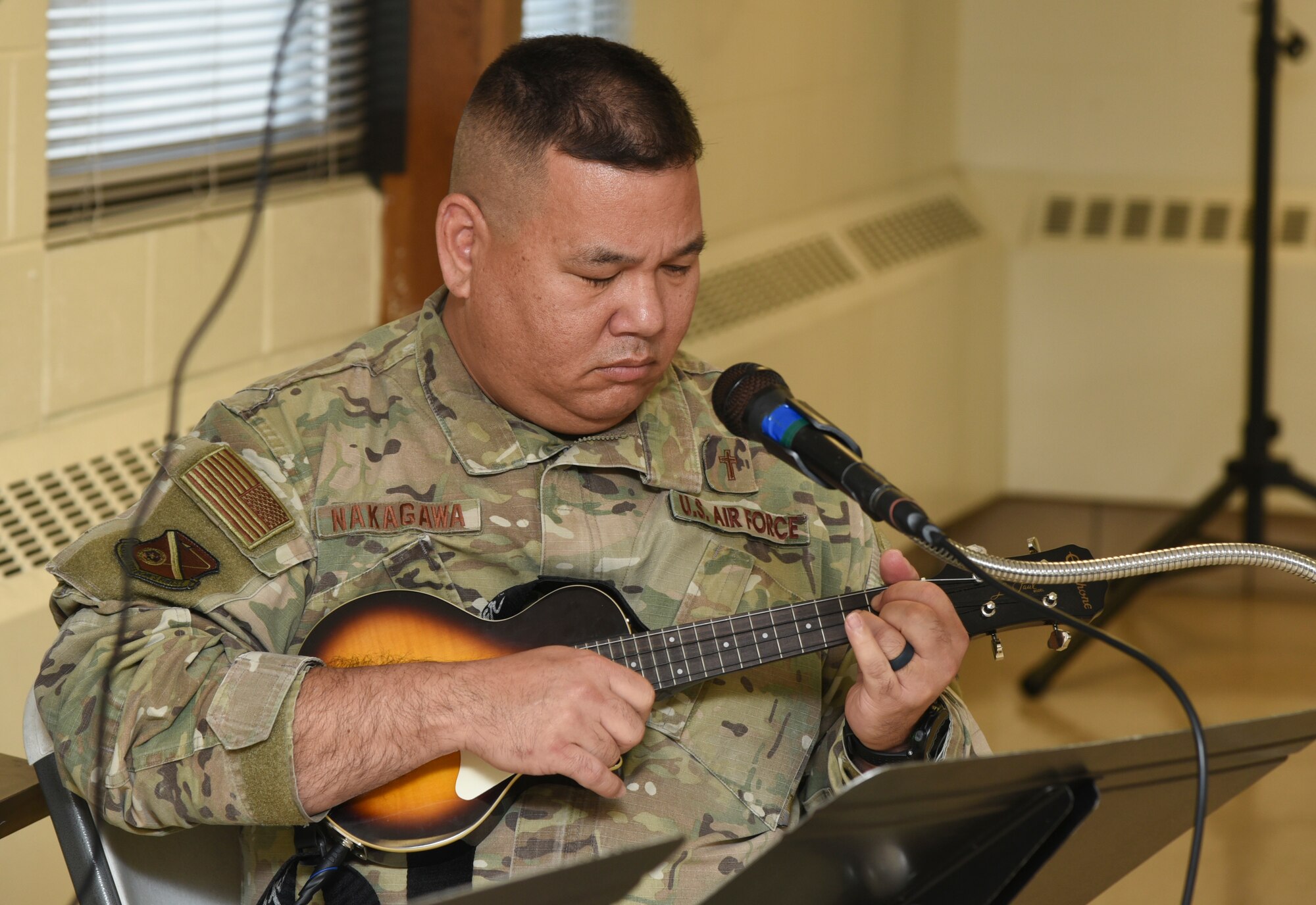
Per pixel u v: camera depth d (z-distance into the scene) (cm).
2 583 380
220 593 251
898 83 784
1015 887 213
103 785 234
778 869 189
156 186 443
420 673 236
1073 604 259
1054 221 822
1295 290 773
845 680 286
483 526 270
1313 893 475
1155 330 802
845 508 296
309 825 247
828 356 684
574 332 255
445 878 250
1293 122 792
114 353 427
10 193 390
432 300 285
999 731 589
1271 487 671
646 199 247
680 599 278
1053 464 834
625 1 590
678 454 285
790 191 707
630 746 237
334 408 272
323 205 488
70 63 407
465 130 263
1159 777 207
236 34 457
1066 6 818
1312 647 679
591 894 174
